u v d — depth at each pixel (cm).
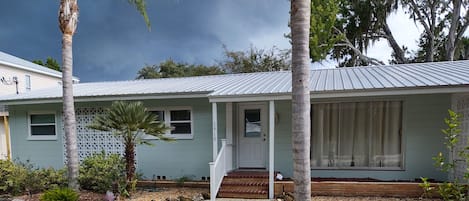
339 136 866
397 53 2022
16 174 823
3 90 1823
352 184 732
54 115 1074
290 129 898
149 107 991
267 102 934
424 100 812
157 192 828
